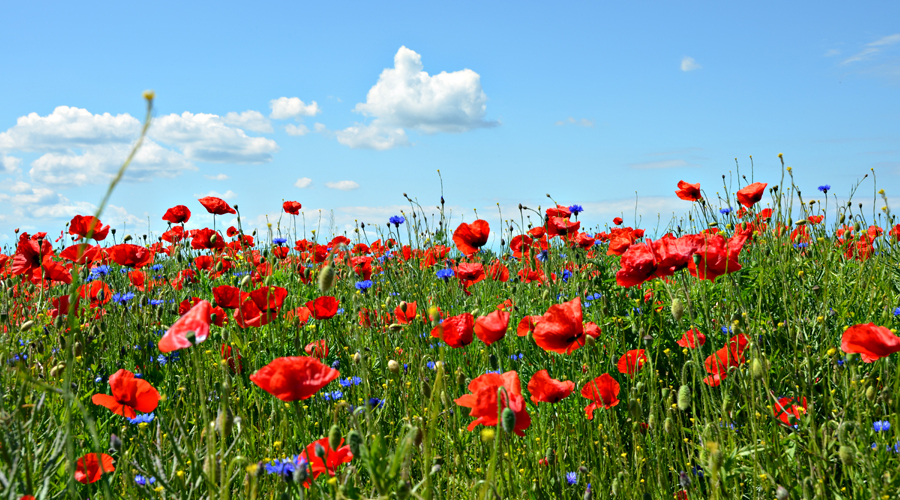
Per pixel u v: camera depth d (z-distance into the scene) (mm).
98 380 1921
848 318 1934
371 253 3283
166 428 1604
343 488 1328
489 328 1612
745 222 2715
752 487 1583
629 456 1692
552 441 1711
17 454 1351
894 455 1492
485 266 2967
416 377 1836
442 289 2738
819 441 1524
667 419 1550
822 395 1679
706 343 1924
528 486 1558
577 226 2551
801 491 1489
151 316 2330
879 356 1482
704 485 1602
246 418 1668
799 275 2062
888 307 1904
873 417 1591
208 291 2900
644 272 1618
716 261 1584
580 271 2475
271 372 1378
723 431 1590
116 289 2885
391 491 1286
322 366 1394
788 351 1828
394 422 1780
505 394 1384
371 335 2100
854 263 2371
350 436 1313
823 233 2553
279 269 3074
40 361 1884
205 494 1471
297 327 2076
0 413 1390
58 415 1652
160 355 2119
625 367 1771
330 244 3436
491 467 1324
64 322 1977
